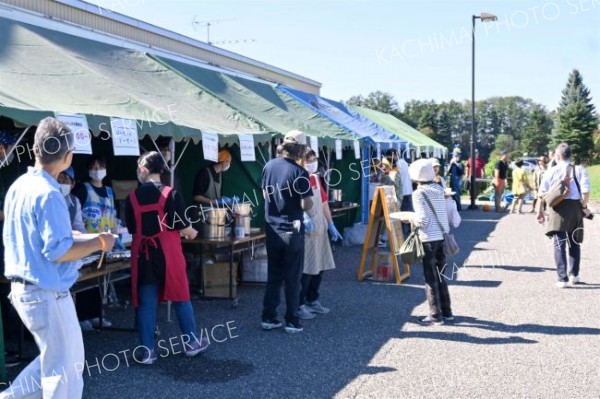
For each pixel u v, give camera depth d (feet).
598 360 17.98
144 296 17.51
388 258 30.17
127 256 19.43
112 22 37.52
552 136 221.25
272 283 20.98
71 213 19.11
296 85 69.05
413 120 255.29
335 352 18.85
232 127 27.12
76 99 19.76
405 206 42.83
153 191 17.15
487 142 367.25
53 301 11.09
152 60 31.07
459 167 70.74
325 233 23.36
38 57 22.38
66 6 33.17
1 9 25.95
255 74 58.59
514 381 16.29
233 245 26.12
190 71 33.37
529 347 19.25
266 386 16.03
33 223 10.89
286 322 20.89
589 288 27.99
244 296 26.76
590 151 210.79
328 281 30.01
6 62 20.40
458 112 306.76
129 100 22.24
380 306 24.90
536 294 26.84
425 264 22.02
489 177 109.81
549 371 17.06
